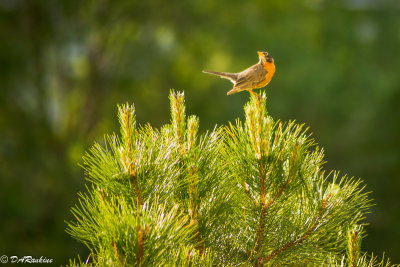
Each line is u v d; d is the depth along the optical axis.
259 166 2.80
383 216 17.25
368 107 23.34
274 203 2.88
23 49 18.83
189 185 2.73
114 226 2.11
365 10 25.77
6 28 20.08
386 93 23.16
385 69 24.94
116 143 2.67
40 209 16.05
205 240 2.82
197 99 25.00
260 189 2.85
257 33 25.28
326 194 2.89
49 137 19.75
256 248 2.89
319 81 24.06
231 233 2.95
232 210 2.87
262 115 2.79
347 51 25.38
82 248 15.70
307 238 2.87
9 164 17.00
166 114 24.95
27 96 20.02
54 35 20.81
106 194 2.56
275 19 24.83
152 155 2.71
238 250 2.92
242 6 24.22
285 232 2.90
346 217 2.85
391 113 22.25
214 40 25.22
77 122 23.20
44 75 20.92
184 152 2.90
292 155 2.79
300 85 24.11
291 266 2.91
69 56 22.73
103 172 2.64
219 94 25.66
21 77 19.30
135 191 2.65
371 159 20.45
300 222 2.89
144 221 2.12
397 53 25.11
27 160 17.05
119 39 23.31
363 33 25.89
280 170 2.80
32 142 18.33
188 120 2.91
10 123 18.97
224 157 2.95
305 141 2.84
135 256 2.08
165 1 22.97
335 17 25.98
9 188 16.22
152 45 23.88
